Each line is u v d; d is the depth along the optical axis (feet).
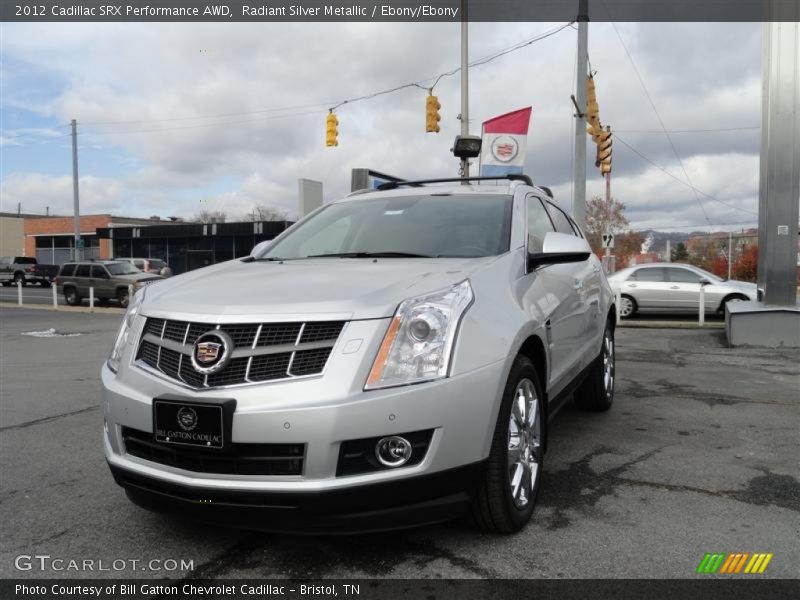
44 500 12.32
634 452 14.84
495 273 10.84
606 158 57.82
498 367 9.39
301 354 8.79
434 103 59.57
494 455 9.64
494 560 9.50
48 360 31.71
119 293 75.10
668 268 54.49
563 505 11.62
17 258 143.33
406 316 9.00
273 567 9.45
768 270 35.29
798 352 32.01
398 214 13.89
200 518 9.07
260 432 8.51
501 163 49.85
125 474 9.63
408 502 8.73
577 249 12.08
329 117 64.18
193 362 8.98
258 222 148.97
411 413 8.60
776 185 34.91
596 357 17.76
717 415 18.52
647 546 9.93
